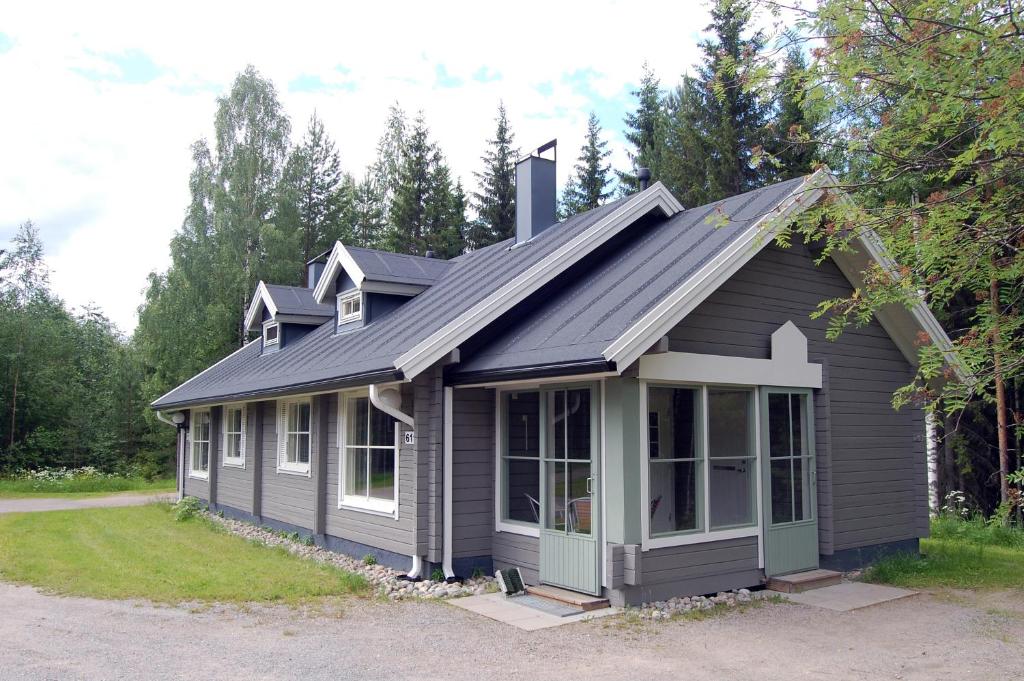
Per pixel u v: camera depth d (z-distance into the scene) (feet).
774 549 27.94
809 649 20.36
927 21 17.76
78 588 26.76
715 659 19.29
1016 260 19.36
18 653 18.84
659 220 35.37
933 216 19.02
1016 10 17.34
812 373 29.99
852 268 31.24
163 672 17.51
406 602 25.25
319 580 28.40
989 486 54.95
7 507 57.98
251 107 98.32
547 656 19.29
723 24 78.33
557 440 26.73
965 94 18.22
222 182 96.17
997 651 20.49
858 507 31.76
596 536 24.57
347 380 30.19
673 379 25.04
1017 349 20.13
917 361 33.78
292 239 95.81
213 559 33.32
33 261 99.35
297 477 40.04
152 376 93.71
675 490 25.52
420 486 28.32
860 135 21.17
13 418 89.35
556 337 25.62
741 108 76.84
